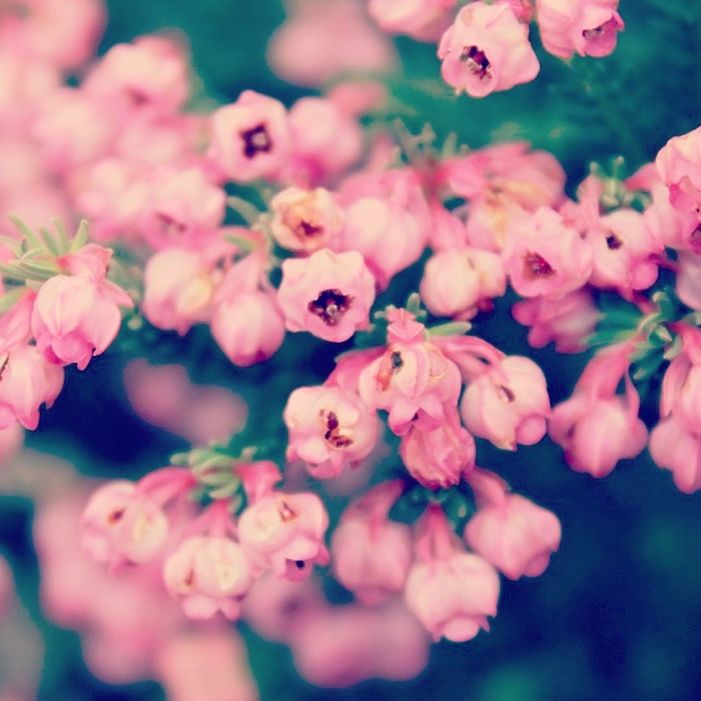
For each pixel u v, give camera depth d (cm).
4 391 17
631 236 17
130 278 17
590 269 17
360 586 17
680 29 18
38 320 16
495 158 17
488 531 17
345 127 18
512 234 17
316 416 16
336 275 16
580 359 18
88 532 17
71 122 18
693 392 17
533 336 17
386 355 16
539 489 18
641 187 17
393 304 17
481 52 17
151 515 17
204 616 17
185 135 18
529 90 18
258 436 17
